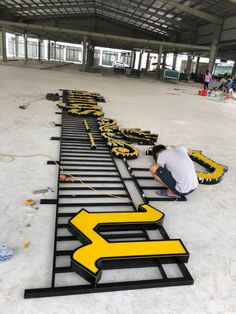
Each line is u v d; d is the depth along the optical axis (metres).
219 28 19.33
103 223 2.21
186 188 2.77
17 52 37.19
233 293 1.83
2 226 2.21
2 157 3.52
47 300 1.62
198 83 25.42
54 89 10.16
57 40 35.62
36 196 2.70
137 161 3.99
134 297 1.71
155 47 28.06
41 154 3.78
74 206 2.60
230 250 2.26
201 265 2.05
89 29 29.38
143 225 2.36
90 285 1.73
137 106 8.66
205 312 1.66
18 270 1.80
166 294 1.76
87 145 4.35
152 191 3.11
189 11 18.11
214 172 3.68
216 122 7.50
